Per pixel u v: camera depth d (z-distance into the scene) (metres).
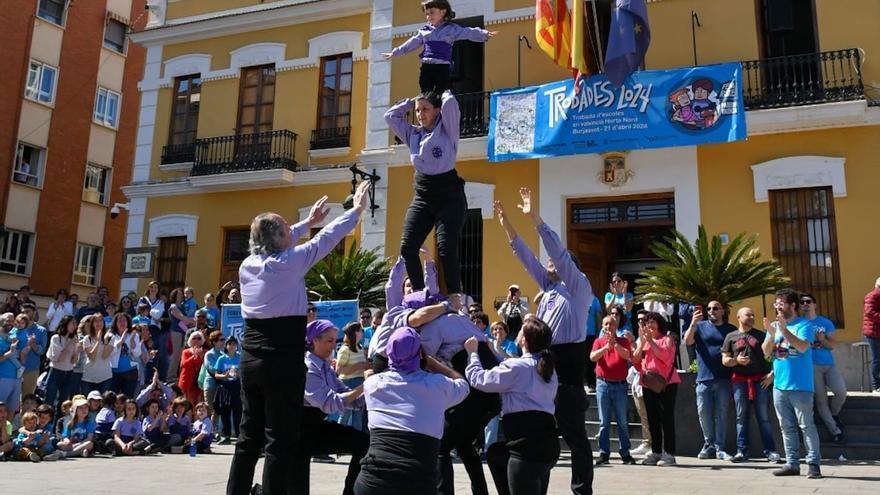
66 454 9.42
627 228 13.88
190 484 6.95
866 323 10.27
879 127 11.98
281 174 15.68
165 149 17.53
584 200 13.89
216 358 11.44
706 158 12.93
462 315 4.85
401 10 15.64
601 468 8.29
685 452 9.62
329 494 6.38
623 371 8.95
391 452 3.75
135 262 17.19
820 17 12.67
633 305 13.09
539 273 5.62
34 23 22.30
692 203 12.88
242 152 16.62
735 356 8.77
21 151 21.91
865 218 11.81
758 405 8.84
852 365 11.48
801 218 12.35
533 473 4.47
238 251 16.55
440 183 4.83
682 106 12.52
